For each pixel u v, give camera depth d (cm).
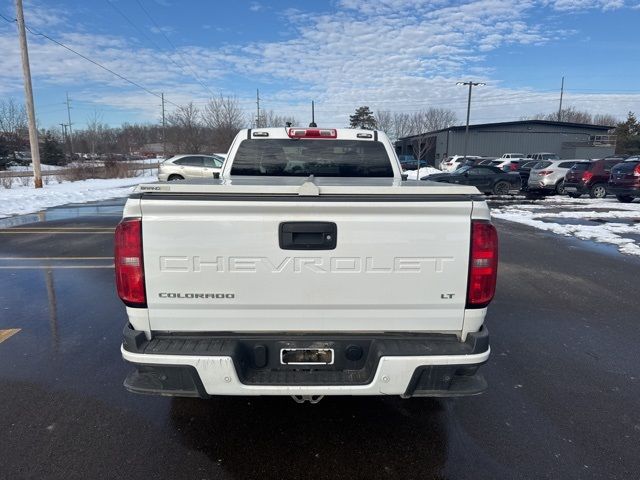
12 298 580
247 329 262
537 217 1394
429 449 288
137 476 260
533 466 273
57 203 1777
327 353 265
